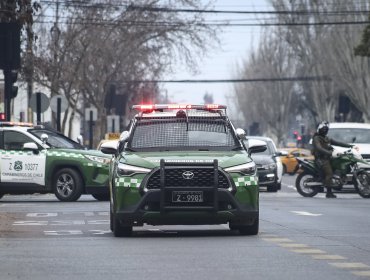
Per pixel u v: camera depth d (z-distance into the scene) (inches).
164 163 1115.9
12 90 2310.5
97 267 844.0
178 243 1050.1
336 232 1182.9
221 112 1249.4
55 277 784.3
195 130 1211.9
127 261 885.8
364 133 2487.7
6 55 2043.6
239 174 1122.0
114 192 1140.5
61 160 1911.9
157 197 1111.6
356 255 927.0
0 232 1210.6
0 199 2079.2
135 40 4119.1
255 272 806.5
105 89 4138.8
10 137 1942.7
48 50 3789.4
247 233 1152.8
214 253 948.0
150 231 1226.0
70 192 1913.1
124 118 4904.0
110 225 1216.2
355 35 5315.0
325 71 5885.8
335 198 2113.7
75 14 3875.5
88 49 3983.8
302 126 7101.4
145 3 4109.3
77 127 5910.4
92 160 1907.0
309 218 1427.2
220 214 1114.7
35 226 1307.8
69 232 1210.6
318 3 5644.7
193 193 1111.6
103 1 3971.5
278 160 2583.7
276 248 991.6
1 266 855.7
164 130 1211.9
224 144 1198.9
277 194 2342.5
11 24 2047.2
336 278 771.4
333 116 6353.3
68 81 3848.4
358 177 2137.1
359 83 5369.1
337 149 2293.3
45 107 2536.9
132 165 1128.2
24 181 1927.9
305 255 927.0
